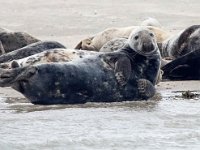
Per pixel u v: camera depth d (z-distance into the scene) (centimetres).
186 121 4028
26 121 3978
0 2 10412
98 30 8669
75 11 9781
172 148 3438
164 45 6762
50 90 4525
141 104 4591
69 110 4334
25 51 5606
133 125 3916
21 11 9838
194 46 6475
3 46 6731
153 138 3619
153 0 10475
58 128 3812
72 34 8462
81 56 4959
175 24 8956
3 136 3616
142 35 4772
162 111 4322
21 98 4819
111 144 3494
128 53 4772
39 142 3488
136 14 9562
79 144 3478
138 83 4728
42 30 8706
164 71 5694
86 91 4606
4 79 4456
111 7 10025
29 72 4478
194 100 4762
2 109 4350
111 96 4675
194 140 3597
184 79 5694
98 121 4006
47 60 4881
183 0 10531
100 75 4638
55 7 10075
